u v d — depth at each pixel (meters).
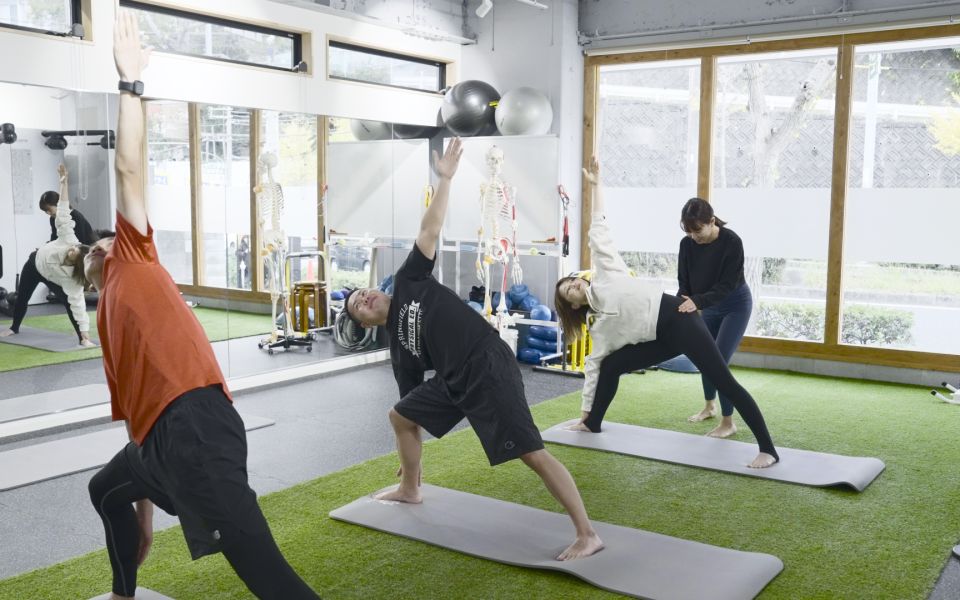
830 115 7.33
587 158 8.55
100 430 5.45
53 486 4.38
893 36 6.94
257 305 6.82
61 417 5.44
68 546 3.61
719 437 5.23
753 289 7.82
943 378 6.86
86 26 5.73
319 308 7.29
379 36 7.89
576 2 8.37
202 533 2.38
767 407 6.16
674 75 8.04
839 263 7.33
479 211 8.24
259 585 2.37
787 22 7.36
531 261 8.45
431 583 3.19
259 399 6.38
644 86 8.22
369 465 4.71
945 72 6.84
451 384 3.46
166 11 6.31
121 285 2.45
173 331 2.44
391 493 4.05
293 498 4.16
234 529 2.35
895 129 7.07
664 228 8.23
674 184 8.14
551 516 3.85
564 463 4.71
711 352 4.57
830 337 7.40
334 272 7.41
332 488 4.32
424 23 8.33
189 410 2.38
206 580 3.22
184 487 2.36
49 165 5.32
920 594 3.09
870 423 5.69
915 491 4.27
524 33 8.42
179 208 6.20
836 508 4.02
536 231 7.90
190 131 6.30
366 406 6.15
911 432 5.46
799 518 3.88
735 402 4.59
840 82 7.19
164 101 6.13
